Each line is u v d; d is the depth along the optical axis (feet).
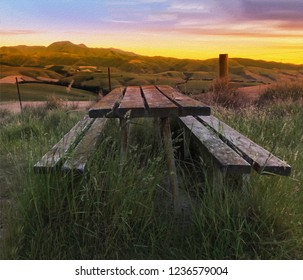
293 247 8.14
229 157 8.89
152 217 8.63
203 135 11.38
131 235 8.34
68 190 8.53
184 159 13.07
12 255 7.84
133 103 10.16
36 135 18.16
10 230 8.31
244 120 16.85
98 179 8.57
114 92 16.40
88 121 14.62
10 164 13.46
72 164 8.57
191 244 8.13
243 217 8.24
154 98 11.74
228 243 7.95
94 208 8.39
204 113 9.23
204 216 8.14
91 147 10.05
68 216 8.36
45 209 8.43
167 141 9.88
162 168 10.02
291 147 13.76
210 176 9.87
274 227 8.34
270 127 16.46
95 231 8.16
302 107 23.65
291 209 8.63
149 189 8.77
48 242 8.09
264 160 8.77
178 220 8.91
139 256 8.13
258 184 8.91
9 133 19.34
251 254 8.04
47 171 8.34
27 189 8.67
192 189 10.00
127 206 8.40
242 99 29.58
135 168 9.16
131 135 14.82
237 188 8.93
